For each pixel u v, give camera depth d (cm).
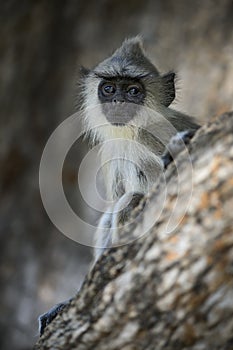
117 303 858
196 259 804
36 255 2559
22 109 2659
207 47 2362
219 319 815
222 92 2284
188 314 823
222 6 2423
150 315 843
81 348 913
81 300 895
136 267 847
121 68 1452
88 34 2572
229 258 793
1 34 2712
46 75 2639
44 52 2662
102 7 2583
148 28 2450
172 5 2461
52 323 936
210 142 832
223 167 802
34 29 2686
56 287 2497
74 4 2645
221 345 836
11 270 2561
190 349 846
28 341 2498
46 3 2688
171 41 2400
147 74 1455
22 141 2644
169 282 820
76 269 2489
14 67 2694
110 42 2522
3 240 2595
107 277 872
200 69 2331
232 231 790
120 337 872
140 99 1432
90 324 890
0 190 2636
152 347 862
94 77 1493
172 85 1488
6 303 2544
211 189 803
